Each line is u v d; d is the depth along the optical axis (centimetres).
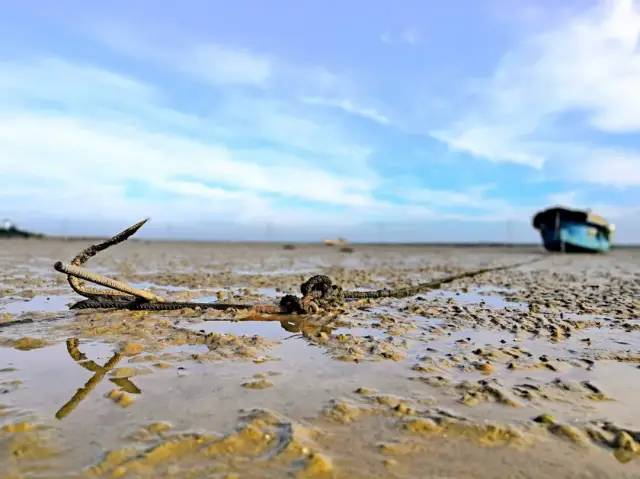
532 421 358
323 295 832
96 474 276
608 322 748
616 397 414
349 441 321
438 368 489
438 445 318
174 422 346
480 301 980
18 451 302
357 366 494
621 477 283
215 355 521
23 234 6900
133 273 1553
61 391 411
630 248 5838
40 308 808
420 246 6075
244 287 1184
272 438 321
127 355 521
